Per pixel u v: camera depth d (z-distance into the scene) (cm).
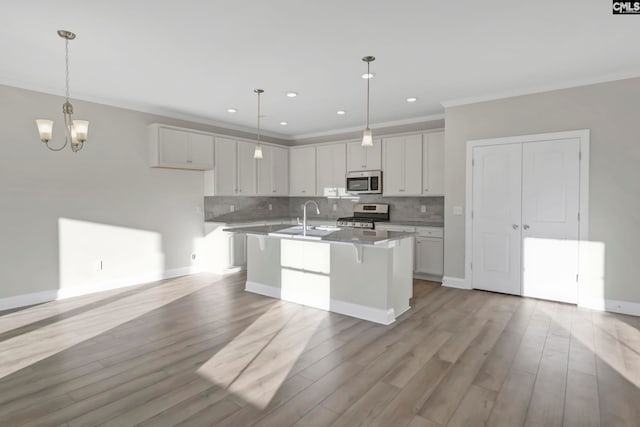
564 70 358
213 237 574
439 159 531
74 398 217
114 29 270
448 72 363
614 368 255
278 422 196
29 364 261
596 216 383
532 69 355
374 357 273
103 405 210
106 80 386
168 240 536
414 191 555
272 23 263
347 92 432
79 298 429
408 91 427
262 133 679
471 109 455
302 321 352
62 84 399
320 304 394
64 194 429
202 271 585
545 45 300
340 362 265
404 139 563
